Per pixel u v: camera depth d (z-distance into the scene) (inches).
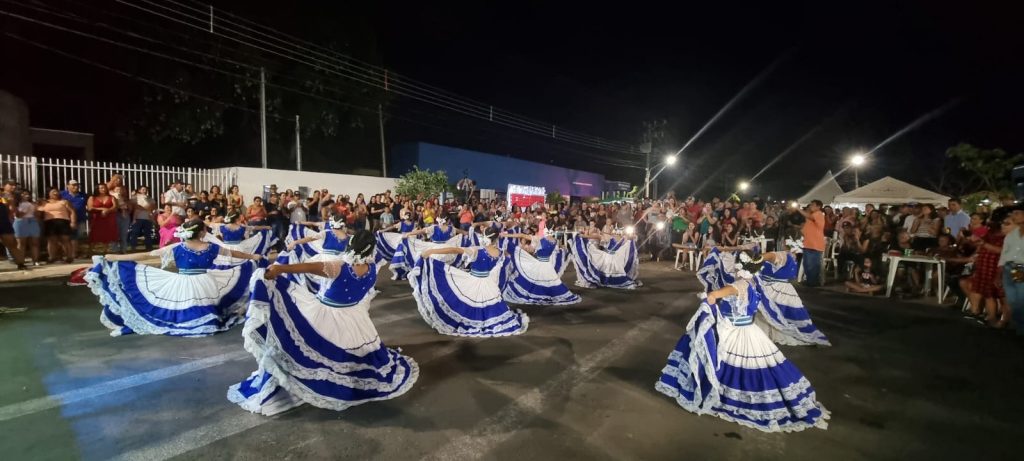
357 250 187.8
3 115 587.5
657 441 159.0
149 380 194.2
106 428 156.1
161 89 710.5
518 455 147.6
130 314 253.4
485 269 285.6
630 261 442.9
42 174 516.7
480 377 209.2
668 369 199.2
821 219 442.0
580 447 153.5
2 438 148.5
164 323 256.1
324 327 179.6
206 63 735.1
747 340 183.9
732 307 187.2
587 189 1533.0
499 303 284.2
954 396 201.6
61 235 432.5
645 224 665.0
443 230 429.1
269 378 171.0
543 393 193.9
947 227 420.5
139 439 149.9
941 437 167.2
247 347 162.6
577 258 440.5
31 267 418.9
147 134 773.9
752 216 569.3
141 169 581.6
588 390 198.1
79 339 241.9
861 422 177.0
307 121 872.9
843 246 466.0
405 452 147.5
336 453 145.7
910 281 422.0
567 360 233.5
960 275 370.3
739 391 177.8
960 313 349.1
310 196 719.1
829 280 486.0
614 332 284.5
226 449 145.9
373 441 153.3
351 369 181.5
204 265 266.7
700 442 159.3
